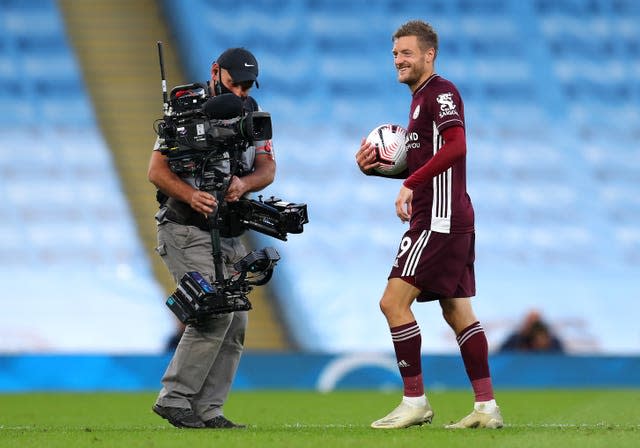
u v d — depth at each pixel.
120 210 60.31
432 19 67.81
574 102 67.19
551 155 65.44
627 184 65.12
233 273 21.92
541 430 19.39
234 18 66.19
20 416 29.16
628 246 63.03
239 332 21.72
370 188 62.75
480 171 64.50
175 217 21.20
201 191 20.53
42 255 58.53
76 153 61.84
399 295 20.06
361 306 58.59
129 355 49.28
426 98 20.02
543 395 42.25
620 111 67.31
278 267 58.97
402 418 20.14
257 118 20.55
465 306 20.58
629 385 52.56
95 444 16.42
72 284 57.56
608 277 61.72
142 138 62.84
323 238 60.81
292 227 21.52
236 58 21.59
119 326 56.44
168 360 49.56
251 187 21.44
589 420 25.83
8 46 63.94
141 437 17.69
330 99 65.38
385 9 67.56
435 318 57.25
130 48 64.94
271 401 38.03
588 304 60.56
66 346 55.75
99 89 63.84
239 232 21.44
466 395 42.22
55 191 60.50
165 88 20.77
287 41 66.31
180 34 65.56
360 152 21.20
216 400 21.59
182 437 17.59
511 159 65.06
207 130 20.25
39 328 56.06
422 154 20.16
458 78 67.19
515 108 66.69
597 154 65.75
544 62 67.81
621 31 68.88
